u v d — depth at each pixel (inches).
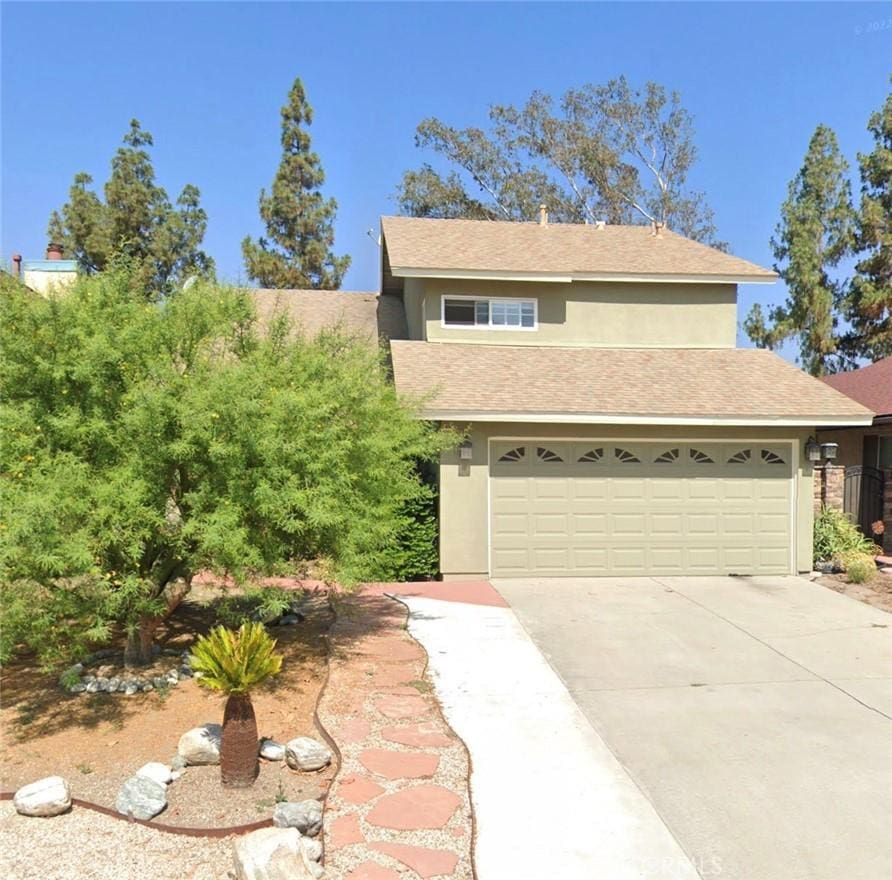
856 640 351.6
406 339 665.0
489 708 265.0
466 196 1364.4
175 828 180.4
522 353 573.3
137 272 296.8
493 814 192.2
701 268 620.1
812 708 267.6
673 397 499.5
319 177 1304.1
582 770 217.9
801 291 1120.8
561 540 488.1
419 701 269.3
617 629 367.6
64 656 253.8
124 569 264.8
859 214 1100.5
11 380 254.5
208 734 220.4
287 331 320.5
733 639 352.5
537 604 416.5
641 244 689.0
